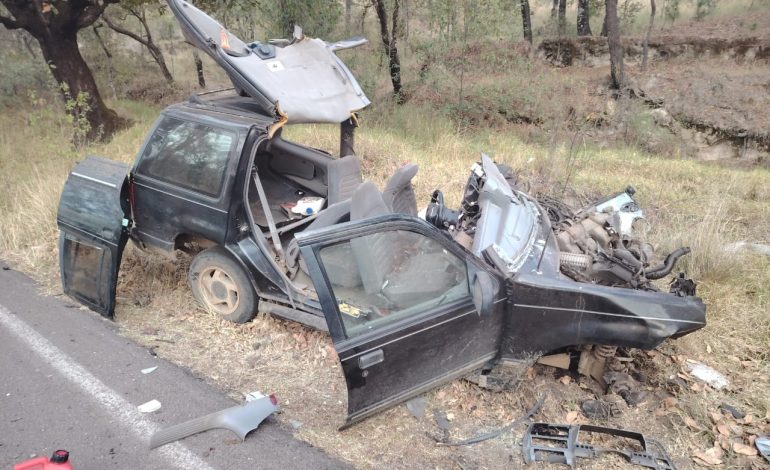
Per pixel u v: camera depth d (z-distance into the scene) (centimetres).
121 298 519
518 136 1323
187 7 478
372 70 1301
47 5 1104
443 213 460
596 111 1532
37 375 407
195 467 332
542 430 373
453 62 1335
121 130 1248
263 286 449
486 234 398
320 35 1187
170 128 477
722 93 1600
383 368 337
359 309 331
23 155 910
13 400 380
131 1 1256
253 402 374
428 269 359
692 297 381
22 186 737
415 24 1322
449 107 1312
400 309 345
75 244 486
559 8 2216
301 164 603
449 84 1397
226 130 444
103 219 464
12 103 1445
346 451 351
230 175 434
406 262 354
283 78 492
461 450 358
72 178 492
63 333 461
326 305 318
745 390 410
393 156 893
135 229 502
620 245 448
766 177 912
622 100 1551
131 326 477
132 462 333
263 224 536
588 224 470
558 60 2008
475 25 1225
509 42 1526
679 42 1861
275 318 483
